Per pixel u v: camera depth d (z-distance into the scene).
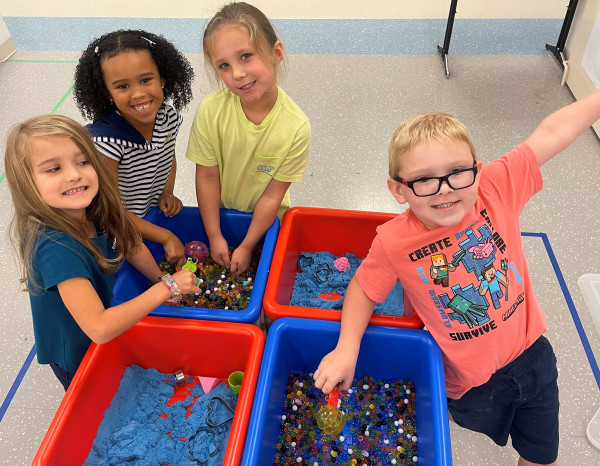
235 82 1.16
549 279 1.80
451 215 0.91
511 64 2.84
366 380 1.26
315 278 1.49
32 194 0.93
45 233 0.95
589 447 1.39
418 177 0.90
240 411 0.98
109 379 1.16
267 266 1.27
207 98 1.31
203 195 1.41
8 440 1.43
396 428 1.20
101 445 1.13
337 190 2.16
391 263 1.01
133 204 1.41
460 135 0.90
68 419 1.02
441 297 1.00
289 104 1.30
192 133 1.35
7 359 1.61
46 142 0.91
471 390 1.11
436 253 0.98
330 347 1.17
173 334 1.16
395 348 1.15
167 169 1.45
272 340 1.10
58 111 2.59
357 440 1.19
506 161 1.04
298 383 1.26
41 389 1.54
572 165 2.22
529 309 1.08
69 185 0.94
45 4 3.56
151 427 1.19
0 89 2.75
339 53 2.98
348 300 1.08
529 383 1.07
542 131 1.08
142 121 1.28
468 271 0.98
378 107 2.58
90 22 3.34
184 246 1.55
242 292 1.45
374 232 1.48
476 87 2.69
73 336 1.10
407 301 1.36
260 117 1.27
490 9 3.34
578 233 1.95
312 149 2.36
